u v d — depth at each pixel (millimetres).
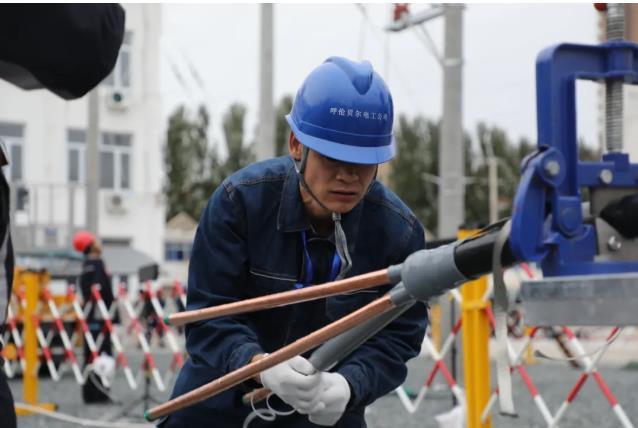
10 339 11227
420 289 1834
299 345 2145
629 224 1789
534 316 1677
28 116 24938
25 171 24906
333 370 2752
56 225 17344
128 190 26453
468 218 56250
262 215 2643
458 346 8016
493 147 57469
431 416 7367
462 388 7047
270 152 13430
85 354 9023
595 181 1823
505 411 1877
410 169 54000
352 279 2051
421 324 2830
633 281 1516
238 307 2365
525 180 1729
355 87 2381
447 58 10797
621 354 15211
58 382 11188
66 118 25312
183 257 40281
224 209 2645
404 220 2754
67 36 2230
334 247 2676
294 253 2668
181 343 16828
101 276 9156
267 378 2363
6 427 2408
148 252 26578
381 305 1932
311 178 2434
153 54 26500
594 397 8719
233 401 2697
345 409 2566
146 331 9445
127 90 26250
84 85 2324
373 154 2369
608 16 1974
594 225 1811
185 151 49094
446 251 1783
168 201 48812
